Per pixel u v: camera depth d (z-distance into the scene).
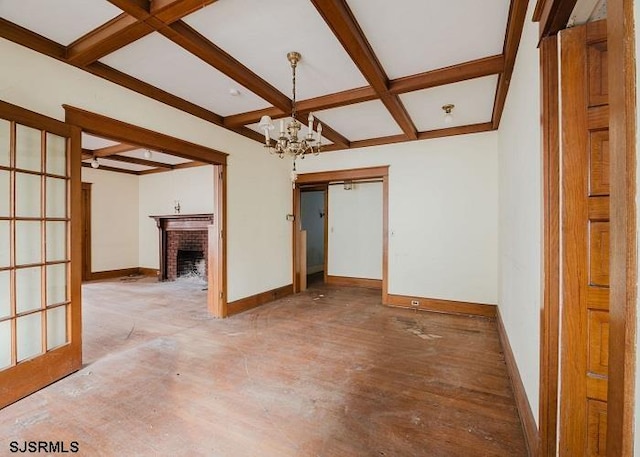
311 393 2.41
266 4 2.06
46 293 2.50
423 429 1.99
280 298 5.53
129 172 7.95
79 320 2.75
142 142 3.25
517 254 2.46
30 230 2.41
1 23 2.21
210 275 4.49
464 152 4.57
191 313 4.56
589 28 1.44
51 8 2.13
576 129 1.46
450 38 2.44
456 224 4.63
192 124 3.84
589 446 1.46
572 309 1.48
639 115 0.55
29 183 2.40
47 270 2.52
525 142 2.12
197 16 2.18
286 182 5.73
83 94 2.75
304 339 3.55
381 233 6.55
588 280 1.46
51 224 2.55
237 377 2.66
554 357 1.53
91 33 2.39
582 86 1.45
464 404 2.27
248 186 4.80
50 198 2.54
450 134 4.59
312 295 5.80
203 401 2.30
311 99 3.56
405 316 4.46
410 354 3.14
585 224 1.46
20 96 2.34
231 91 3.39
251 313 4.58
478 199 4.50
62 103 2.60
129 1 1.96
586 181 1.45
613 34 0.61
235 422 2.06
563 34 1.48
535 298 1.79
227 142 4.39
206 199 7.12
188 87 3.30
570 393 1.48
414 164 4.90
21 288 2.36
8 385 2.22
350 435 1.93
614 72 0.61
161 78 3.10
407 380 2.62
